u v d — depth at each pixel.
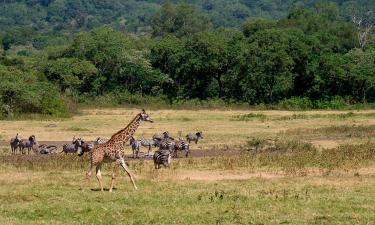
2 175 33.69
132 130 28.59
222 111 101.19
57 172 35.06
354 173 34.00
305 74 115.88
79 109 99.94
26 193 27.23
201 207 24.42
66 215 23.00
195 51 121.94
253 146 50.03
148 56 130.38
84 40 130.50
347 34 153.62
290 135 58.66
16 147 48.44
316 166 36.91
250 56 115.44
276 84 113.38
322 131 61.12
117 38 130.25
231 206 24.61
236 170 35.94
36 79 96.81
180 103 116.00
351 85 114.38
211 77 123.31
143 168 36.81
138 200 25.69
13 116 81.44
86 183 28.47
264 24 149.25
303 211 23.77
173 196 26.58
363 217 22.78
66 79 115.44
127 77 125.94
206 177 33.25
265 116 84.19
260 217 22.73
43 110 85.94
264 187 29.17
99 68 125.50
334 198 26.22
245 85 116.00
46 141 55.94
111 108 108.38
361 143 51.03
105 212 23.38
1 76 88.94
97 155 28.05
